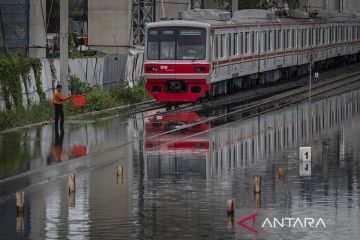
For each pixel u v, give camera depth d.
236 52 71.00
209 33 63.28
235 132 50.41
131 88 69.88
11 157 41.84
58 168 39.06
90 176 37.16
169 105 66.31
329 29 96.75
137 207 31.36
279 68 82.50
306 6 110.12
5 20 70.62
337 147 44.88
